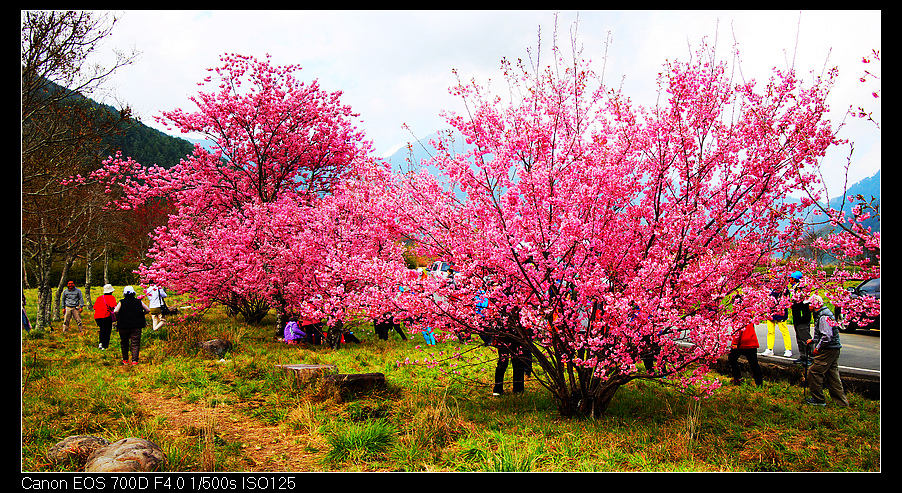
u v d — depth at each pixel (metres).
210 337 11.40
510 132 6.01
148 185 13.61
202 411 6.30
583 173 5.66
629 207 5.82
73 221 15.15
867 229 4.90
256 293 13.27
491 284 6.07
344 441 5.01
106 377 7.86
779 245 5.66
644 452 4.88
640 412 6.38
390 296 6.37
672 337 5.32
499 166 5.95
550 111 6.01
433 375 8.26
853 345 11.16
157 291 13.82
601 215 5.75
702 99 5.61
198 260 12.51
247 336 12.48
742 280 5.80
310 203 14.27
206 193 14.03
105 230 21.70
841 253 5.47
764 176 5.40
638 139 5.68
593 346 5.48
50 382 7.09
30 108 8.00
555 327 5.80
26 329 11.61
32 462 4.22
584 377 5.95
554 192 5.85
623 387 7.57
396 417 5.95
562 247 5.45
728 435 5.45
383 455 4.86
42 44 7.57
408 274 6.08
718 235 5.85
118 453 4.22
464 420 5.91
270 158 14.14
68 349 10.76
